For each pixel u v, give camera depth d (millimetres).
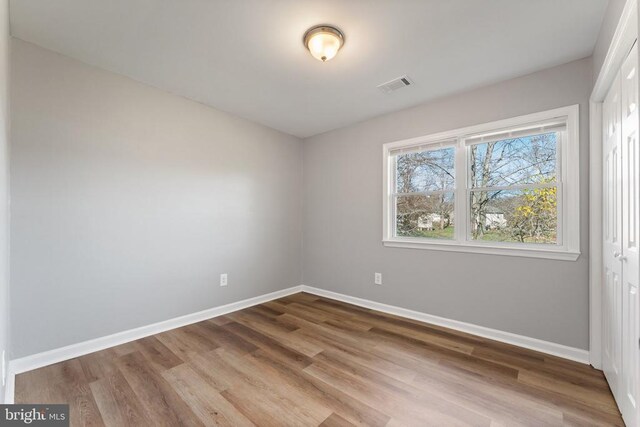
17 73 1969
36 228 2037
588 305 2115
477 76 2443
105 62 2268
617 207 1638
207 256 3053
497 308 2521
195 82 2582
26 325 1994
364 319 3020
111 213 2393
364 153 3484
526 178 2467
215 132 3133
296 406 1650
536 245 2422
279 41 2014
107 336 2361
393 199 3295
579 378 1918
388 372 2000
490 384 1857
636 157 1306
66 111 2174
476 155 2734
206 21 1815
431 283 2916
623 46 1396
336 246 3760
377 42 2012
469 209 2754
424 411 1611
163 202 2715
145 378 1916
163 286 2709
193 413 1591
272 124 3629
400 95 2803
